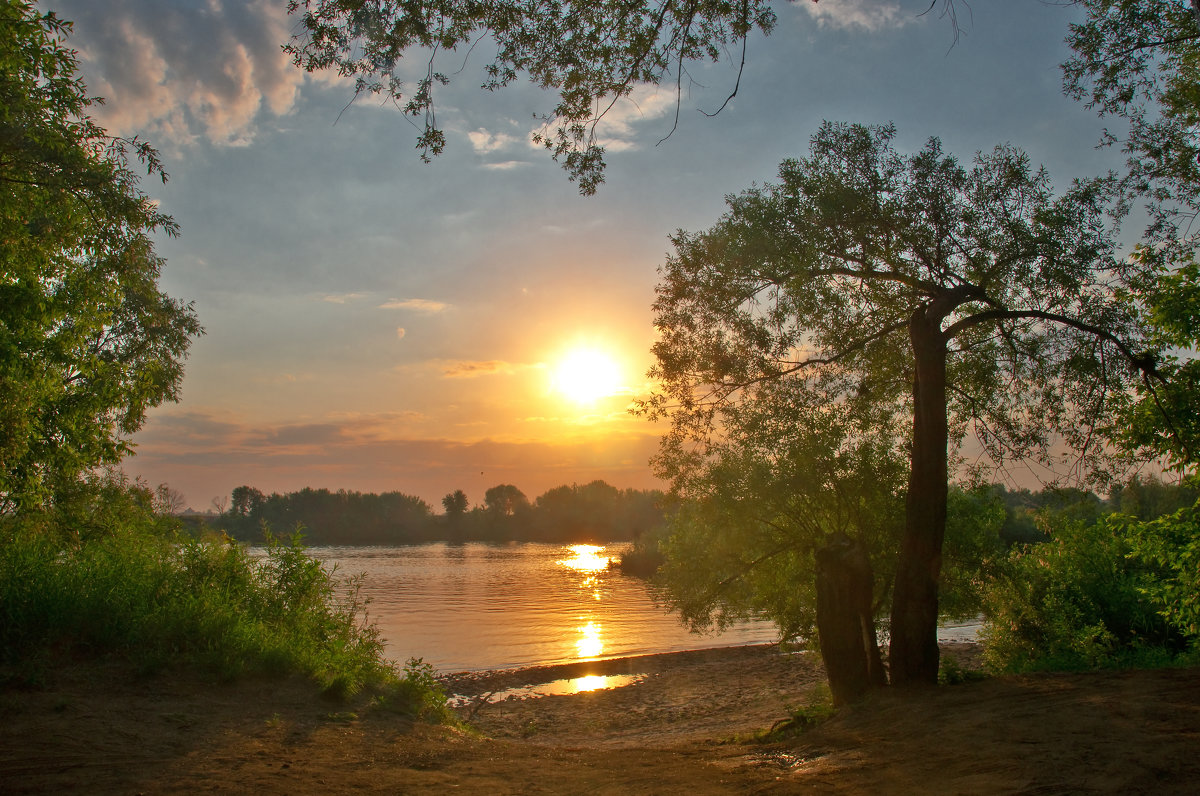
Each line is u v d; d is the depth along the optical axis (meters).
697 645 34.91
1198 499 11.56
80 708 7.21
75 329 11.84
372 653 11.52
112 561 10.48
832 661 10.81
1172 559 11.83
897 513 13.64
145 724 7.10
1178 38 10.83
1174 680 7.90
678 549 15.62
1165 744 5.41
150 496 16.67
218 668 8.97
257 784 5.73
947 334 10.77
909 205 11.34
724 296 12.44
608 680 27.14
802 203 11.63
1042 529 17.83
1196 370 10.90
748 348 12.96
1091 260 10.80
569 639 36.12
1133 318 11.16
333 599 13.22
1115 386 11.49
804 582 14.73
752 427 13.23
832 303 12.32
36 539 10.85
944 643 32.03
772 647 33.81
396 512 179.50
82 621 8.65
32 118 8.40
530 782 6.38
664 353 13.16
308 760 6.66
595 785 6.27
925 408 10.45
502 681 26.67
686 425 13.62
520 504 194.50
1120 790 4.56
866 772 6.10
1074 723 6.46
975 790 5.03
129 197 9.16
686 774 6.71
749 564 14.63
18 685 7.45
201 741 6.86
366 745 7.54
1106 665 13.50
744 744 9.96
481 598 54.22
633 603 51.62
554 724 19.72
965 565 14.98
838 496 13.91
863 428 13.74
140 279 11.71
